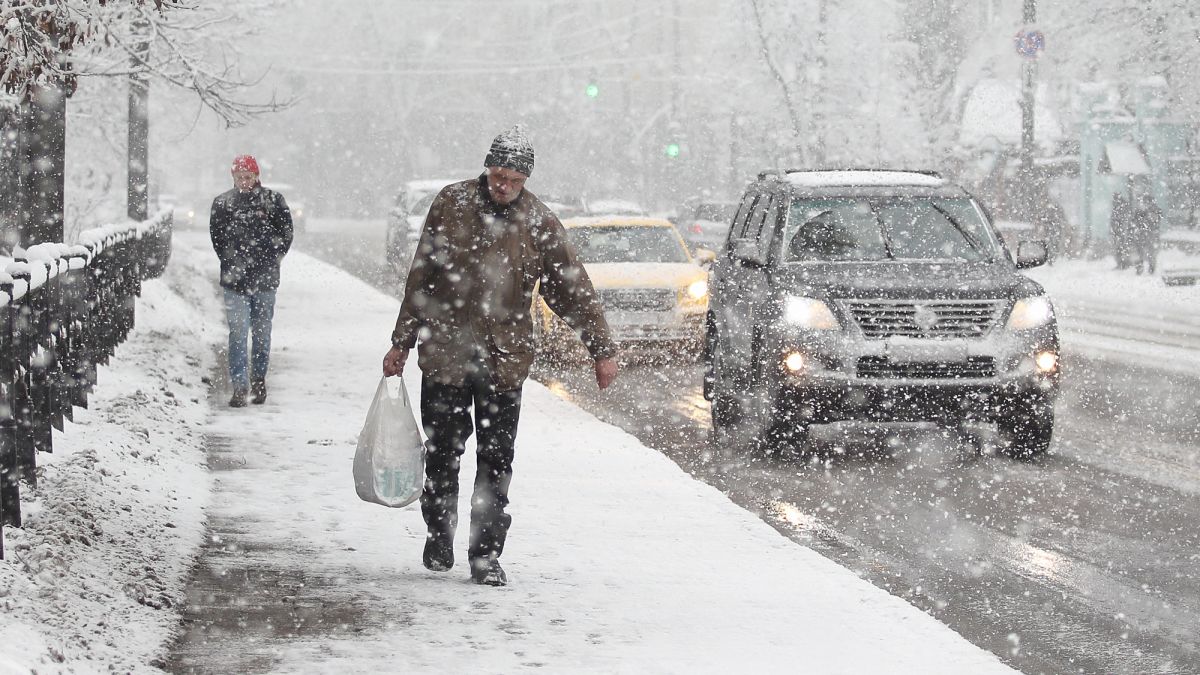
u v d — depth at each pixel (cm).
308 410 3675
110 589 1838
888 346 3275
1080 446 3512
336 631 1775
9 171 4538
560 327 5284
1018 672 1647
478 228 1983
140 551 2067
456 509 2092
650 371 5109
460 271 1986
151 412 3338
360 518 2438
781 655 1703
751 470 3166
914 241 3597
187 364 4488
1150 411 4134
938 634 1811
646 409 4150
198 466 2856
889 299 3294
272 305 3756
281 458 2977
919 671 1648
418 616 1848
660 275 5550
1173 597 2102
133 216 8400
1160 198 12331
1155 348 5928
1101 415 4059
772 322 3359
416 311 2020
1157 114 12225
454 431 2041
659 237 5938
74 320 3172
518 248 1994
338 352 5091
